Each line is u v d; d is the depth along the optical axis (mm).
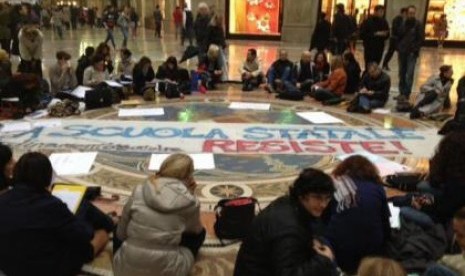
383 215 3607
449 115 8734
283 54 10945
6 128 7402
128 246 3219
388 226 3654
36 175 3246
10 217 3146
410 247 3627
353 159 3773
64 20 30641
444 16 21453
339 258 3527
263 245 2561
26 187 3244
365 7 21484
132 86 10211
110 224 4035
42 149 6484
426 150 6906
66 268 3363
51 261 3244
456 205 3824
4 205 3188
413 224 3852
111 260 3814
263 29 22938
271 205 2703
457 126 7383
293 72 10773
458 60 17438
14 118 8000
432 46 22141
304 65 10867
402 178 5406
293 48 19766
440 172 4027
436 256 3629
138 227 3209
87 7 39656
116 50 18672
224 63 11867
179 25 24875
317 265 2523
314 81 10859
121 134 7270
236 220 4195
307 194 2582
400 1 20688
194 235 3633
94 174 5684
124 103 9438
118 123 7898
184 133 7414
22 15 14742
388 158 6527
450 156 3941
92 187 5062
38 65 10211
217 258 3949
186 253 3428
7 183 3801
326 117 8680
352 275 3555
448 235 3750
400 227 3898
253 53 11430
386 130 7938
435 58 17844
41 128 7461
